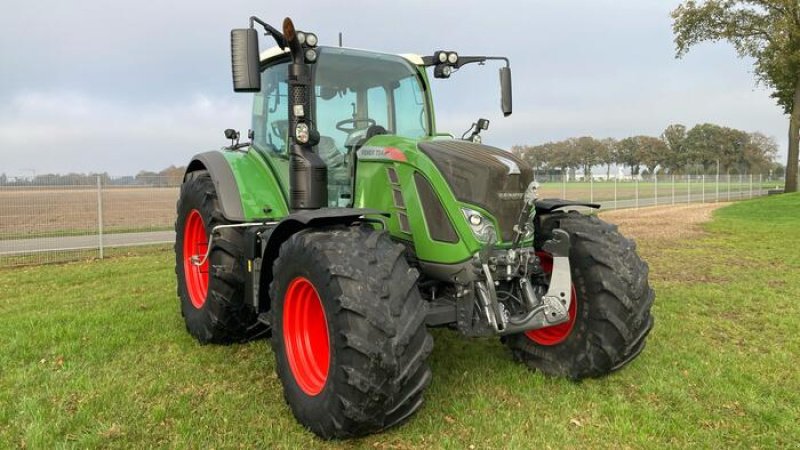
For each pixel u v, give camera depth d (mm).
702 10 28922
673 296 6211
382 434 3045
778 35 27250
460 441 2969
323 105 3988
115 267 8891
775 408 3336
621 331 3506
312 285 3031
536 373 3877
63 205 11664
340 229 3193
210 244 4367
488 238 3283
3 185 11078
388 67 4320
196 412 3318
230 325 4430
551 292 3414
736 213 19234
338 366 2828
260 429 3121
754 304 5855
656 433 3055
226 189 4312
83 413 3256
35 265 9625
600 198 28188
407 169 3521
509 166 3389
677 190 34812
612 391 3596
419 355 2881
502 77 4520
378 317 2789
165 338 4785
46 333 4824
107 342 4602
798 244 10648
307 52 3680
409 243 3545
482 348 4434
